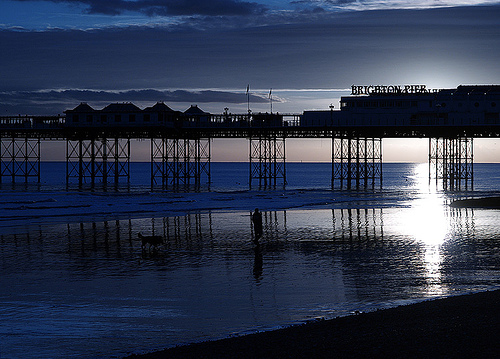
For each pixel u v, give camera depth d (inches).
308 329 633.0
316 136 4067.4
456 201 2819.9
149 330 660.7
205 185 5457.7
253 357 547.2
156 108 3991.1
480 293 789.2
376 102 3860.7
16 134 4512.8
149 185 5177.2
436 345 561.0
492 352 537.6
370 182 6678.2
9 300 797.9
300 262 1098.1
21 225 1780.3
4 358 576.1
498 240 1398.9
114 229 1673.2
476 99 3799.2
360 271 1001.5
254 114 3944.4
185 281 922.7
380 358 532.4
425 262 1089.4
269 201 2965.1
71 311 741.9
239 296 816.3
